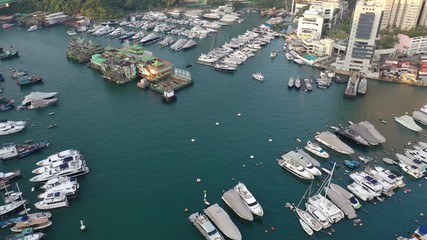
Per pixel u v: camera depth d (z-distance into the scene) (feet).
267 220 376.07
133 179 433.48
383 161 469.98
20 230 354.95
